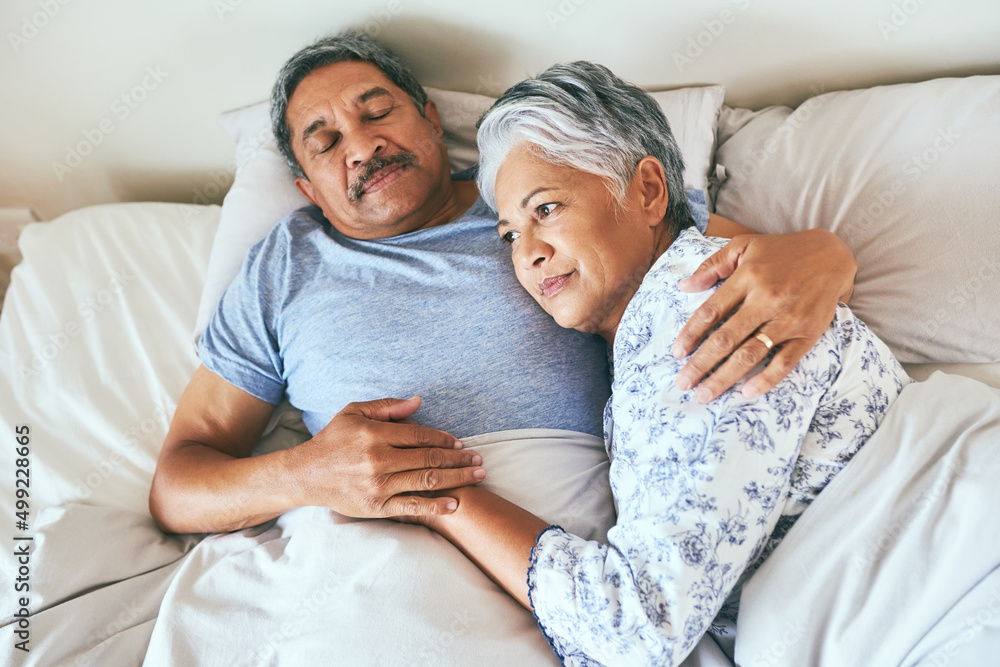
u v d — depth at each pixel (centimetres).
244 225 140
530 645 85
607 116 95
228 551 107
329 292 117
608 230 95
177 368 135
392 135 123
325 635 86
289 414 129
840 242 93
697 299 87
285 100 129
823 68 140
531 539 89
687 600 72
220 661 90
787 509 84
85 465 123
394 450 97
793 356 79
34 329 139
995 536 74
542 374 107
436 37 143
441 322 110
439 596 87
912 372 112
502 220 100
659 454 79
